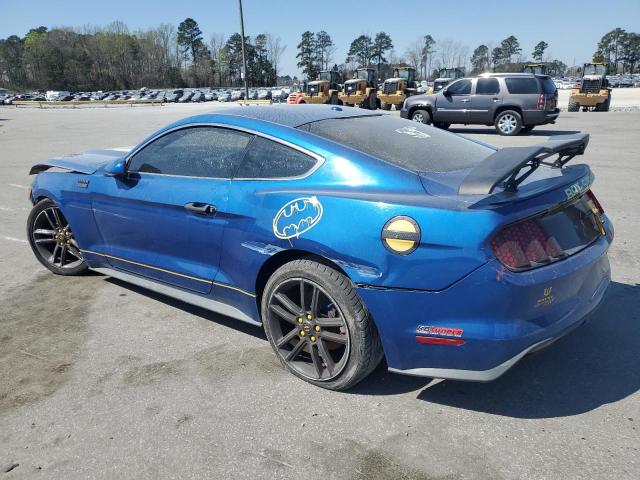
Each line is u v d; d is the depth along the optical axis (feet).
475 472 7.38
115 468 7.68
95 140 54.65
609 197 23.30
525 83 51.88
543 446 7.85
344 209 8.55
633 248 16.42
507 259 7.66
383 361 10.41
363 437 8.18
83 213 13.58
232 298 10.66
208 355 10.79
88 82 403.95
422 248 7.86
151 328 12.06
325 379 9.32
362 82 114.93
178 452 7.97
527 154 7.69
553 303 8.15
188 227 10.97
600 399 8.95
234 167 10.46
